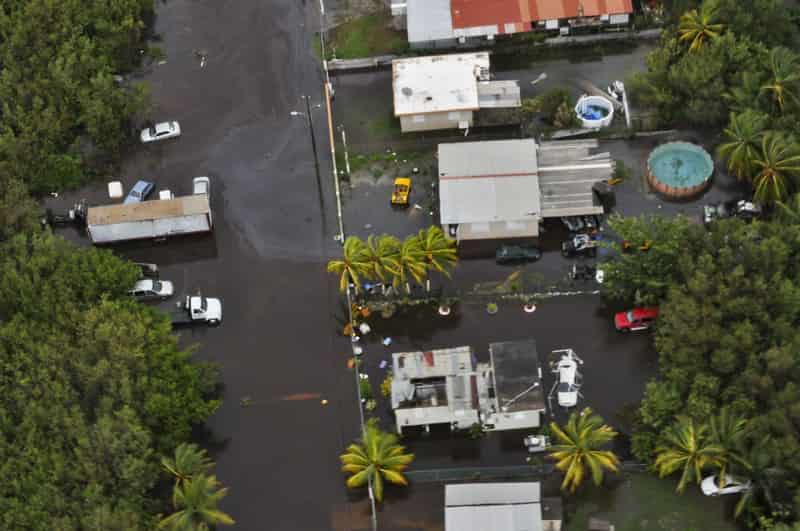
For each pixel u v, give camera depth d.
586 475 119.19
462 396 120.50
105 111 145.88
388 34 159.00
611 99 149.62
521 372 120.62
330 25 161.00
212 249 141.00
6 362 123.25
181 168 148.50
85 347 122.75
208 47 160.50
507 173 136.62
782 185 132.38
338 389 128.25
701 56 143.25
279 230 142.00
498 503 112.50
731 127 136.88
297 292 136.38
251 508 120.75
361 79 155.12
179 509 114.62
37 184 145.12
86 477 114.38
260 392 128.75
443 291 134.38
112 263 131.50
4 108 145.75
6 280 128.62
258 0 164.25
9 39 152.12
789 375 115.12
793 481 110.19
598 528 114.38
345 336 132.00
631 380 126.38
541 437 121.50
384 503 119.62
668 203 140.12
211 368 126.12
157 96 155.75
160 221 139.75
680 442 113.38
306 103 153.50
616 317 129.62
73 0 155.88
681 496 117.62
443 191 135.88
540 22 154.38
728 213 137.25
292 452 124.19
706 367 119.12
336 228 141.38
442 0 155.62
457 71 148.00
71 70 148.75
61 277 129.00
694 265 123.56
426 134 148.88
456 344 130.12
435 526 117.88
